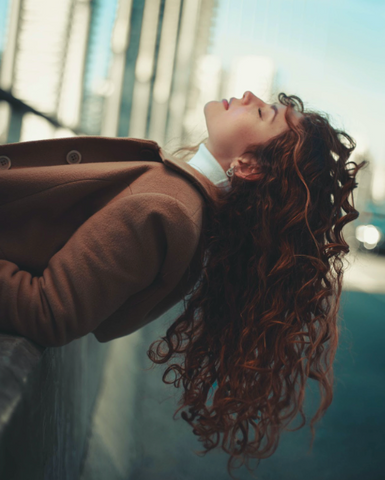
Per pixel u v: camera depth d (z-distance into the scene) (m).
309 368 1.40
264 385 1.35
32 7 5.01
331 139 1.46
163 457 2.49
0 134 4.64
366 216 9.95
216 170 1.43
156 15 11.41
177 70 11.86
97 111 8.50
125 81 11.01
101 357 3.08
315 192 1.42
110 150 1.35
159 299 1.32
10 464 0.71
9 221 1.23
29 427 0.84
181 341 1.46
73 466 1.69
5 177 1.21
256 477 2.40
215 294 1.44
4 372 0.82
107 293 1.13
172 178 1.26
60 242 1.26
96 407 2.61
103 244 1.11
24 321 1.06
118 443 2.47
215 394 1.37
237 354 1.37
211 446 1.38
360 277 8.71
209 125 1.50
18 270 1.16
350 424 3.16
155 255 1.19
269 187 1.39
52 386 1.17
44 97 5.53
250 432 2.76
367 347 4.82
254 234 1.40
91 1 6.88
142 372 3.72
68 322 1.10
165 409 3.12
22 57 4.91
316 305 1.40
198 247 1.40
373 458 2.79
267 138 1.43
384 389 3.83
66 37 6.06
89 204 1.26
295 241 1.41
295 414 1.40
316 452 2.75
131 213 1.13
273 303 1.37
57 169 1.25
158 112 11.81
